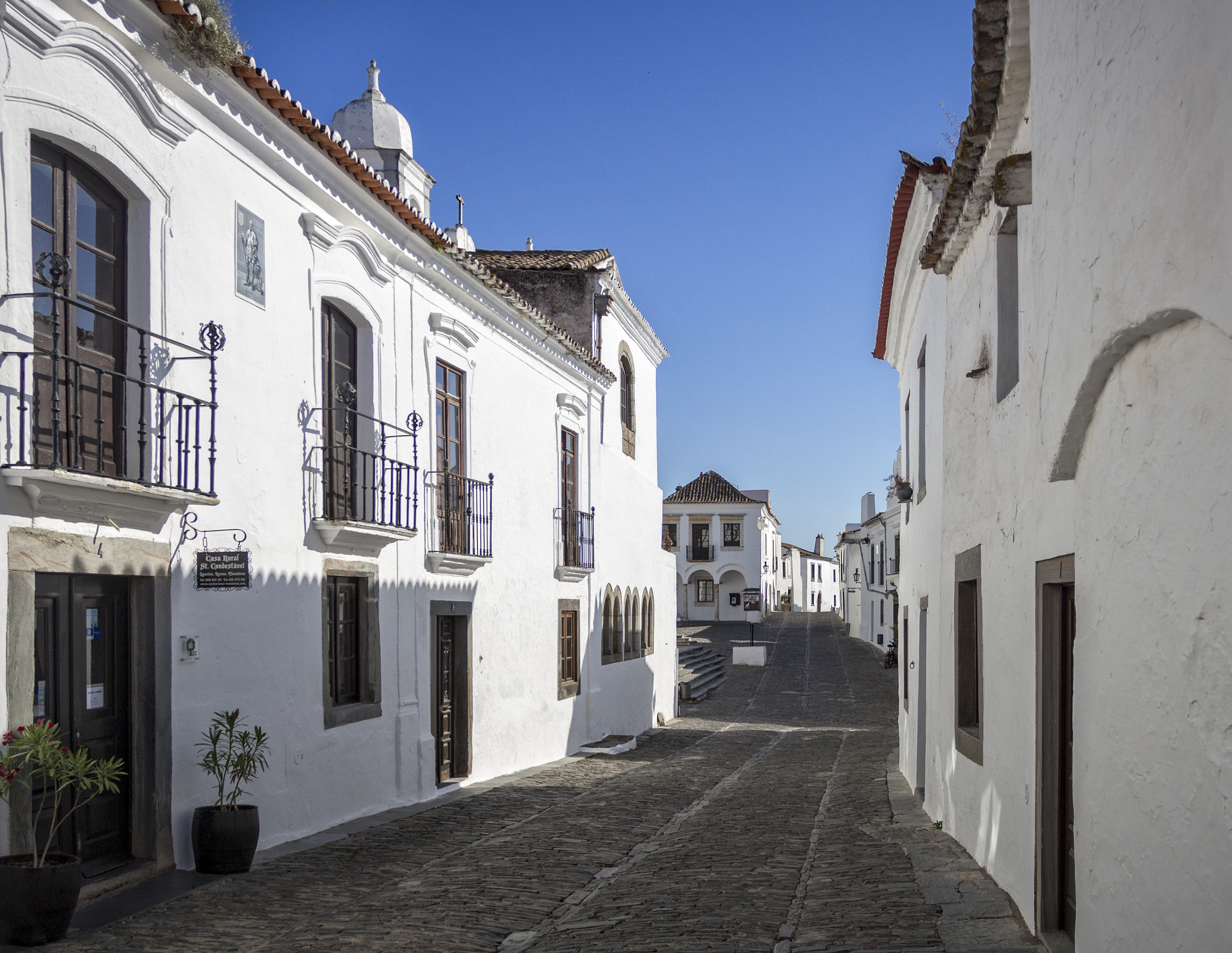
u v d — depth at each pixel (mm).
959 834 8680
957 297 8984
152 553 7695
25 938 5941
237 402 8883
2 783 5914
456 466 13898
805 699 30969
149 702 7715
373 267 11328
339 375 11016
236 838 7863
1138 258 3426
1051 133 4555
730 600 60656
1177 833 3264
